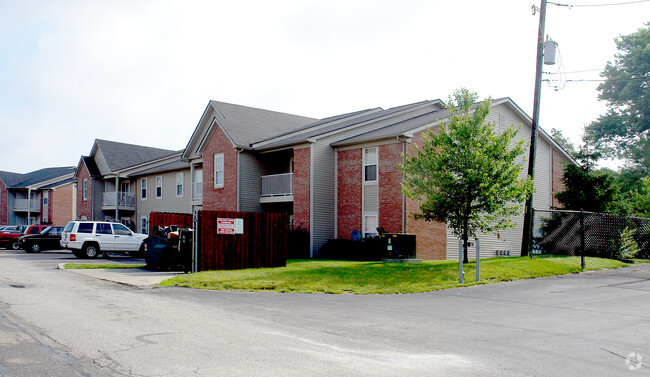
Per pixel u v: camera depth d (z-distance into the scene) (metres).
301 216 26.20
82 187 47.56
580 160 25.42
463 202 18.19
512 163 18.25
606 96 47.12
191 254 18.61
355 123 27.14
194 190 35.00
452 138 18.20
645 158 44.44
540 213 25.36
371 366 6.31
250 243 19.12
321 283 14.65
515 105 28.25
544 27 19.98
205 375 5.86
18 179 62.28
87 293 12.61
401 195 23.25
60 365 6.21
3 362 6.30
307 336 8.00
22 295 11.93
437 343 7.62
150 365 6.24
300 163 26.53
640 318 9.72
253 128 31.52
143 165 44.16
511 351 7.15
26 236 32.44
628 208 24.48
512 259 19.36
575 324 9.13
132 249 28.25
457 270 16.64
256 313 10.14
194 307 10.78
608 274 17.14
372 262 20.78
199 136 33.84
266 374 5.93
